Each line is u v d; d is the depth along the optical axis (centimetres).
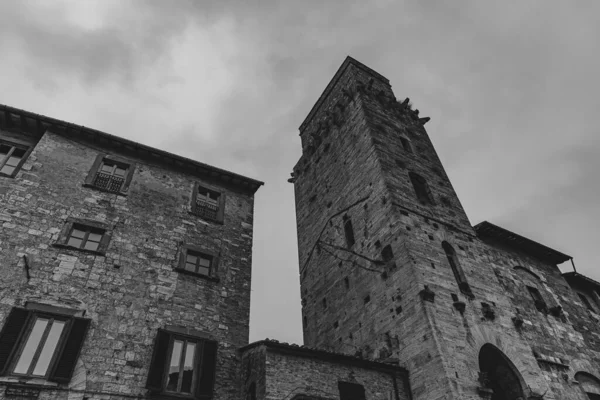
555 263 2711
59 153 1641
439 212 2183
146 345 1318
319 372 1384
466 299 1775
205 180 1927
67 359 1177
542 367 1852
